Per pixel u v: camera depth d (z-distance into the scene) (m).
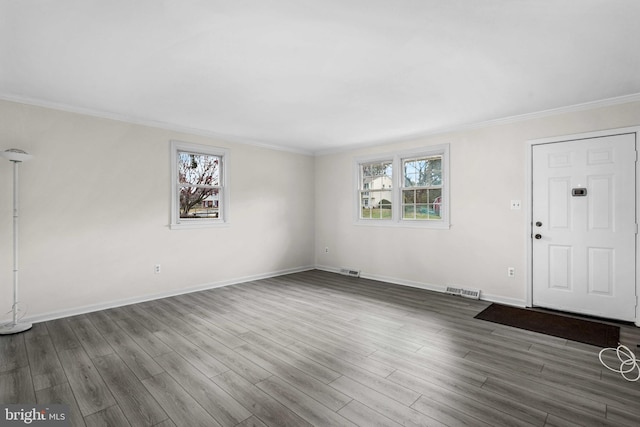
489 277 4.23
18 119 3.32
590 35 2.15
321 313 3.72
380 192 5.50
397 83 2.97
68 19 1.97
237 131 4.76
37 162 3.43
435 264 4.74
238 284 5.13
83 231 3.73
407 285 5.04
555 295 3.78
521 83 2.97
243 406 1.98
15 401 2.05
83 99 3.41
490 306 3.98
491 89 3.11
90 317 3.59
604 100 3.39
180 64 2.59
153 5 1.83
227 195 5.07
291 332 3.16
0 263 3.24
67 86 3.05
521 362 2.53
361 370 2.42
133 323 3.40
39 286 3.45
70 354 2.68
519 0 1.79
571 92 3.20
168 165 4.41
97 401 2.04
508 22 2.01
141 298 4.17
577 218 3.63
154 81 2.93
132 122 4.08
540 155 3.85
